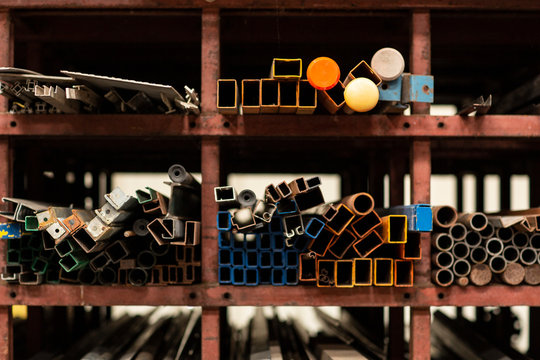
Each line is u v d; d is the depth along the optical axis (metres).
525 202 3.73
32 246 1.48
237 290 1.46
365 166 2.66
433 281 1.48
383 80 1.38
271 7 1.51
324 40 1.86
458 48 2.02
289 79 1.36
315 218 1.35
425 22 1.51
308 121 1.48
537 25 1.82
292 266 1.46
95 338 2.37
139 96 1.41
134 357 1.92
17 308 2.89
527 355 2.23
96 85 1.39
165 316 2.66
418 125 1.48
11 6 1.49
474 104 1.39
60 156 2.37
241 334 2.54
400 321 1.98
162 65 2.26
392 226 1.46
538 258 1.46
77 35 1.80
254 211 1.38
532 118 1.47
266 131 1.47
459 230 1.49
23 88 1.37
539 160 2.29
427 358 1.48
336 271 1.42
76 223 1.35
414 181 1.51
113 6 1.50
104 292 1.46
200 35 1.82
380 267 1.54
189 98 1.41
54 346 2.15
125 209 1.39
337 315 3.39
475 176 2.82
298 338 2.22
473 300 1.46
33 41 1.85
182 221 1.46
